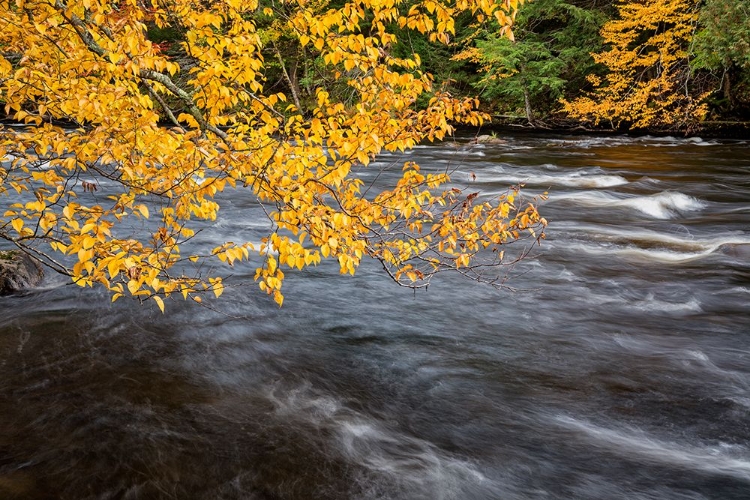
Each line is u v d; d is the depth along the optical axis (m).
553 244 9.44
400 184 3.74
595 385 5.07
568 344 5.86
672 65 23.11
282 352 5.62
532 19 28.28
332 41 3.39
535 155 19.66
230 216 10.90
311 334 6.04
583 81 27.64
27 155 3.14
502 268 8.16
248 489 3.77
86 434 4.22
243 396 4.84
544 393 4.97
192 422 4.43
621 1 22.94
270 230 10.01
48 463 3.90
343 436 4.34
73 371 5.10
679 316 6.61
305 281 7.52
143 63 2.95
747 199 13.05
